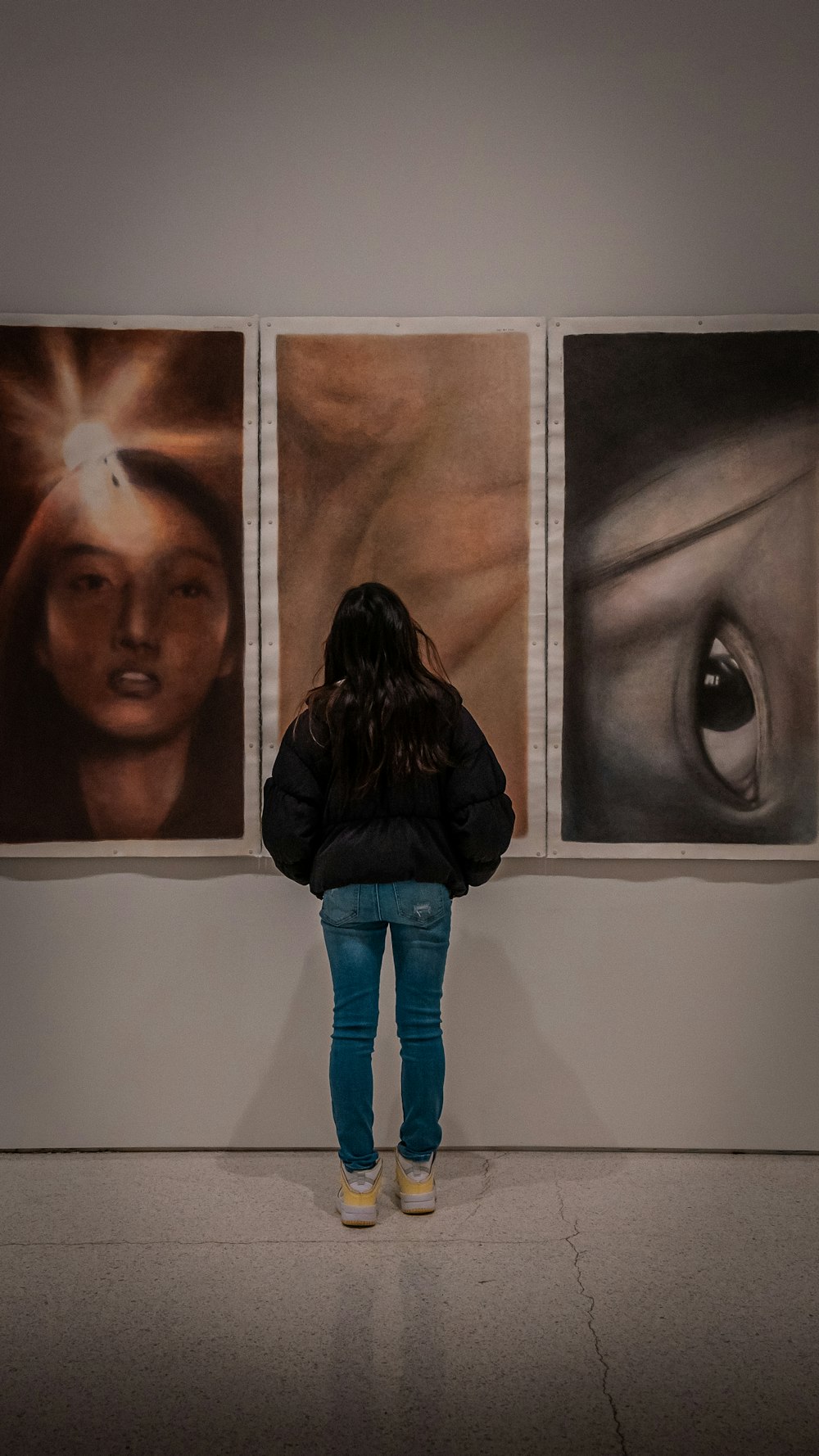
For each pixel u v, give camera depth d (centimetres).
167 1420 161
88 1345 181
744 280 264
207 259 264
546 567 263
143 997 269
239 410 262
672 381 261
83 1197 241
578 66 262
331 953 232
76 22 262
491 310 264
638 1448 155
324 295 264
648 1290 199
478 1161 262
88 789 265
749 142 262
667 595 263
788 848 264
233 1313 191
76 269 264
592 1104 269
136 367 261
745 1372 174
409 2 262
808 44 261
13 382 261
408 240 263
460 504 262
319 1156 265
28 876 268
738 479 262
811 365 260
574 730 264
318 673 264
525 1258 212
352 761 224
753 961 268
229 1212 233
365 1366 175
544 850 265
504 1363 176
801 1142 268
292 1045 269
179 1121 269
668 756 264
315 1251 215
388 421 261
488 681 263
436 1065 230
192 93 262
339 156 263
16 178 263
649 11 261
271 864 268
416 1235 222
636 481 262
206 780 265
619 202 263
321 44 262
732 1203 237
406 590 263
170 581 263
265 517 263
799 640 262
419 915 226
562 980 268
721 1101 268
